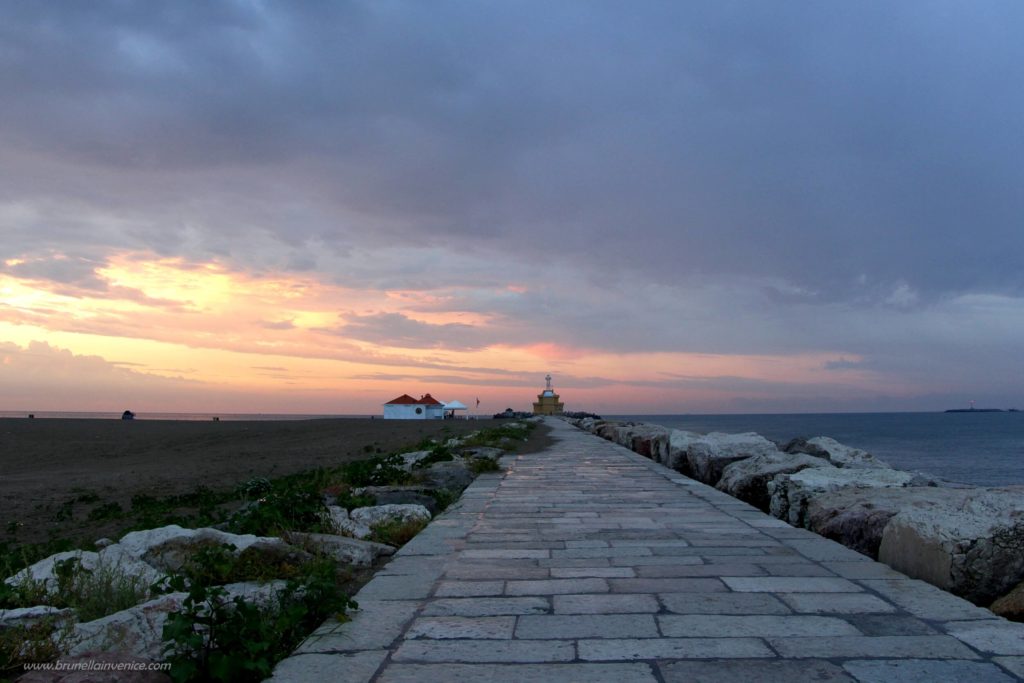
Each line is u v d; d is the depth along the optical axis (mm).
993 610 5172
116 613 4496
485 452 19172
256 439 34062
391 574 6293
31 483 17078
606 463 17984
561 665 4082
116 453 26922
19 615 4566
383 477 12773
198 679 3682
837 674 3902
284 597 4973
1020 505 5812
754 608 5172
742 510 10008
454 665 4094
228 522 8688
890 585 5770
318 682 3861
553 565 6613
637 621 4883
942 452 51031
